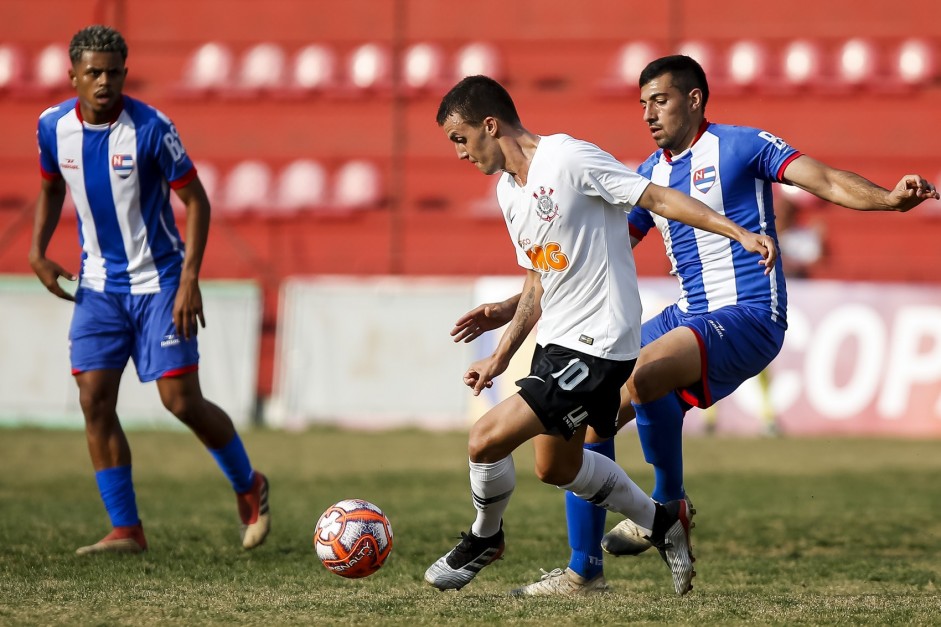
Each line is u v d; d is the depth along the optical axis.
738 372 17.41
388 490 29.84
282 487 30.25
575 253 14.77
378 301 46.75
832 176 16.95
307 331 46.81
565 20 59.16
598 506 16.28
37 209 20.09
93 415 19.50
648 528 15.84
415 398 45.88
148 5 60.19
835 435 43.44
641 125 57.81
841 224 54.72
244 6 60.16
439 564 15.87
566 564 19.36
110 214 19.33
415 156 58.06
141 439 41.38
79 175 19.19
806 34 58.16
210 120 59.06
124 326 19.61
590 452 15.65
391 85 58.44
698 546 21.94
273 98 58.72
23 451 37.94
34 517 24.31
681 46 58.62
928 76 57.03
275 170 58.38
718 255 18.06
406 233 56.69
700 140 18.27
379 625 13.30
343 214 56.97
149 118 19.17
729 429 44.28
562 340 14.91
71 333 19.69
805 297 44.62
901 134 56.59
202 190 19.56
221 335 47.22
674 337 16.94
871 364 44.00
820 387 44.06
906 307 44.09
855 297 44.41
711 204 18.12
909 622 13.55
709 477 33.00
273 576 17.39
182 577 17.11
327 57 59.47
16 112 58.91
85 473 33.28
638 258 53.53
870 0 57.88
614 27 58.97
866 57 57.66
